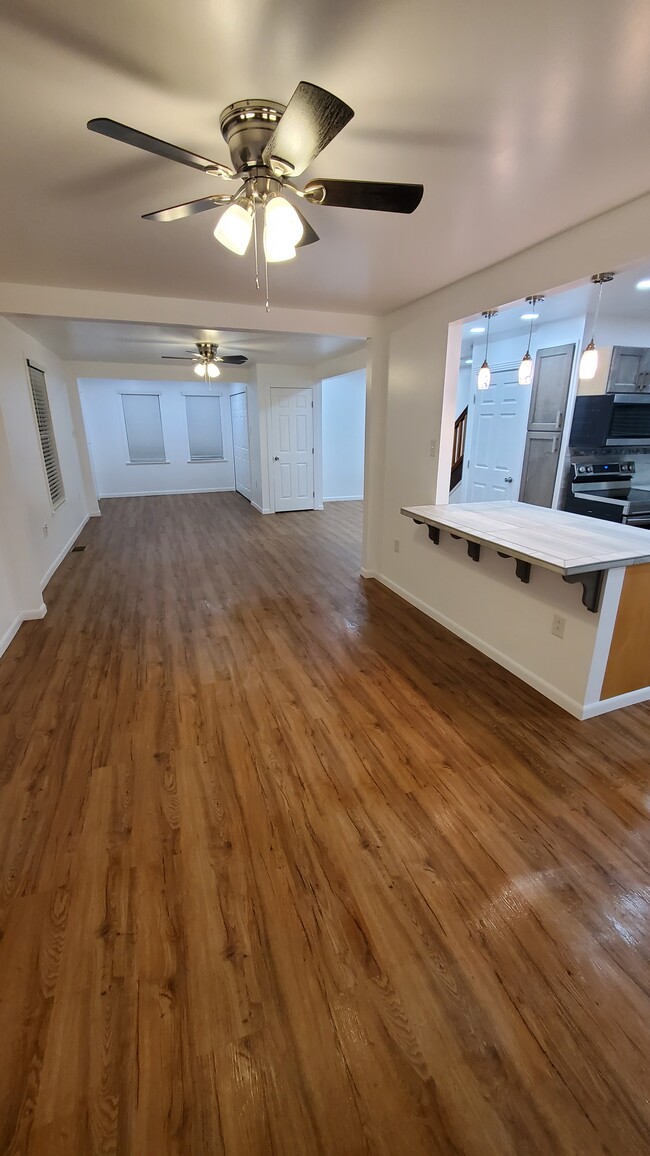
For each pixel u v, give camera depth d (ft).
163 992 4.37
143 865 5.62
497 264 8.61
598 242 6.73
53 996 4.34
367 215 6.52
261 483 25.32
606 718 8.21
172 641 11.25
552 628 8.58
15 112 4.27
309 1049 3.98
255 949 4.74
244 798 6.59
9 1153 3.41
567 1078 3.79
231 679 9.57
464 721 8.18
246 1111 3.63
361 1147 3.45
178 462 31.65
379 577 15.24
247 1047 3.99
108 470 30.32
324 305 11.66
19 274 9.04
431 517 10.11
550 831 6.04
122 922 4.99
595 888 5.32
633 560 7.26
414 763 7.22
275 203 4.58
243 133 4.28
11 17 3.27
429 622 12.18
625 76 3.90
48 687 9.32
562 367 13.53
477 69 3.84
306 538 20.77
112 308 10.41
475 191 5.92
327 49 3.61
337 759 7.32
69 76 3.84
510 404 15.53
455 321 10.03
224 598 13.96
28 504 13.75
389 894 5.27
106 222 6.64
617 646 7.98
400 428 12.82
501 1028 4.10
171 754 7.44
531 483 15.01
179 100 4.17
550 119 4.50
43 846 5.87
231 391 30.50
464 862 5.64
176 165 5.19
